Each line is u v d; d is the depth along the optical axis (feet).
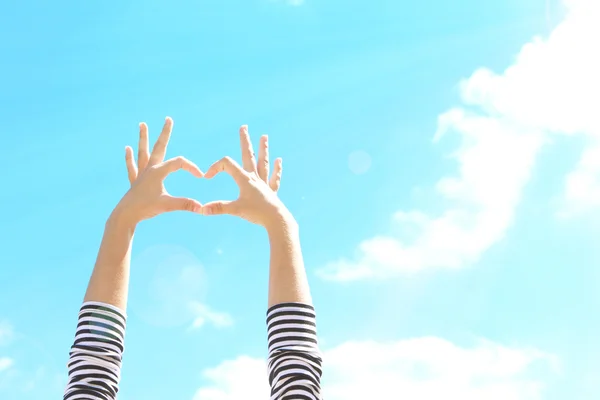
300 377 5.53
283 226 6.30
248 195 6.41
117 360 5.79
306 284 6.08
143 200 6.35
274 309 5.91
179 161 6.54
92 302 5.89
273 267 6.13
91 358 5.67
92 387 5.55
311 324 5.88
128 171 6.91
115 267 6.07
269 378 5.75
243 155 6.80
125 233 6.23
